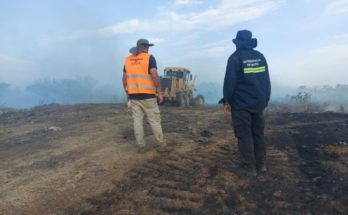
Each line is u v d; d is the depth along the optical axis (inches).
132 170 237.3
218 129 376.2
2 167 253.6
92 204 190.2
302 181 220.7
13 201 192.9
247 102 226.7
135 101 270.8
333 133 338.3
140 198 197.6
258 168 237.6
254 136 237.3
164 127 387.5
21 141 344.5
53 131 391.9
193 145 299.7
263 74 229.0
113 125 409.7
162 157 265.0
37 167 249.1
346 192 202.7
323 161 255.6
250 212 184.4
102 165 247.4
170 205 190.5
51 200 194.1
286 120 419.5
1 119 546.9
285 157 268.4
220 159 261.7
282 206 189.8
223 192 206.7
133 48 271.3
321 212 182.5
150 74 269.4
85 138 339.0
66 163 255.3
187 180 222.5
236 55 225.9
